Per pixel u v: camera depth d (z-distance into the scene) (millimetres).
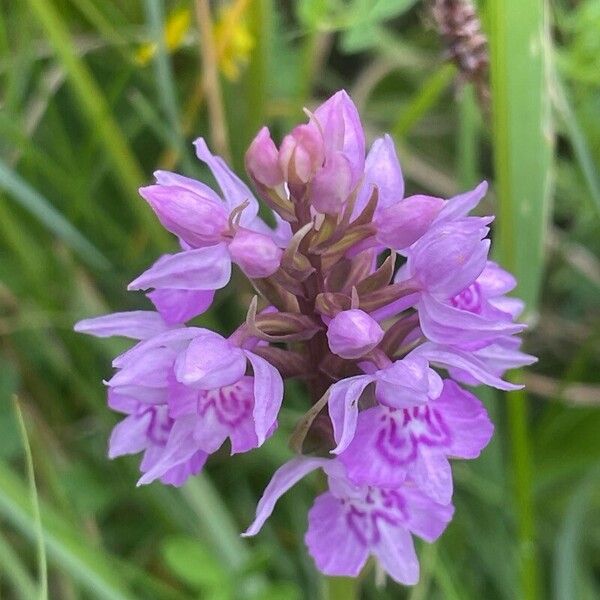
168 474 101
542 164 132
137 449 105
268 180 91
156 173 96
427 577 146
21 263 172
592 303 187
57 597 154
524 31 126
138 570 152
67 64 152
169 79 154
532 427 181
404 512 104
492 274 105
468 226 92
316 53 185
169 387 93
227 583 138
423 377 89
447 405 95
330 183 87
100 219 175
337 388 89
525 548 137
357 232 92
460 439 93
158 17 151
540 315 183
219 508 154
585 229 183
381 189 101
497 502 160
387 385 90
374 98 208
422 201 91
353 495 103
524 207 134
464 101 160
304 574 163
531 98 129
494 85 128
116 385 93
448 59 135
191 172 161
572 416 171
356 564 104
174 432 95
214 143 167
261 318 94
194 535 157
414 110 173
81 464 167
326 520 104
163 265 89
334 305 92
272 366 91
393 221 91
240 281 174
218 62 175
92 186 176
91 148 167
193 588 166
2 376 168
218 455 161
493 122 132
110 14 176
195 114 183
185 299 97
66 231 158
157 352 94
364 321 88
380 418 94
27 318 167
